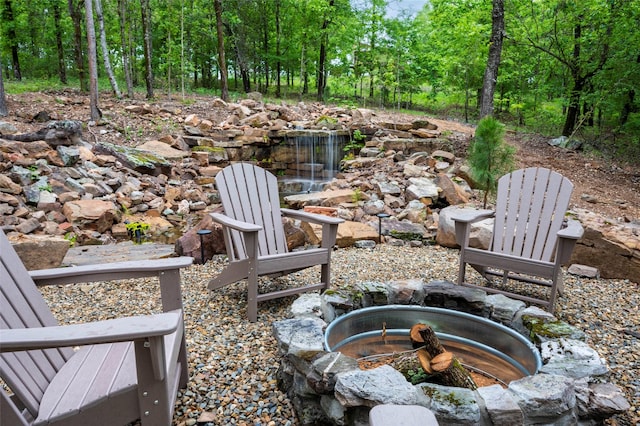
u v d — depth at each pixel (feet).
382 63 44.16
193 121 27.61
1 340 3.37
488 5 35.65
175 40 44.29
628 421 5.61
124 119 26.73
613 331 8.32
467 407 4.46
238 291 9.94
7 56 52.60
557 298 9.95
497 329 6.72
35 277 5.17
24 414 4.17
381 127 28.55
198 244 11.96
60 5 40.81
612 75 28.35
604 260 11.51
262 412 5.64
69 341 3.50
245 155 26.55
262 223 10.04
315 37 47.65
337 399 4.91
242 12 50.62
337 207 16.81
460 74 41.52
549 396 4.68
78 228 14.83
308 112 33.88
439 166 21.20
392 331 7.29
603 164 24.56
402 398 4.57
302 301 7.26
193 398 5.83
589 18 27.86
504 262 9.23
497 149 15.42
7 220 13.83
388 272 11.30
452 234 13.60
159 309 8.87
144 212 17.84
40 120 23.29
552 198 10.13
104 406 4.14
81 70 33.19
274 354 7.04
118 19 41.14
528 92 39.17
